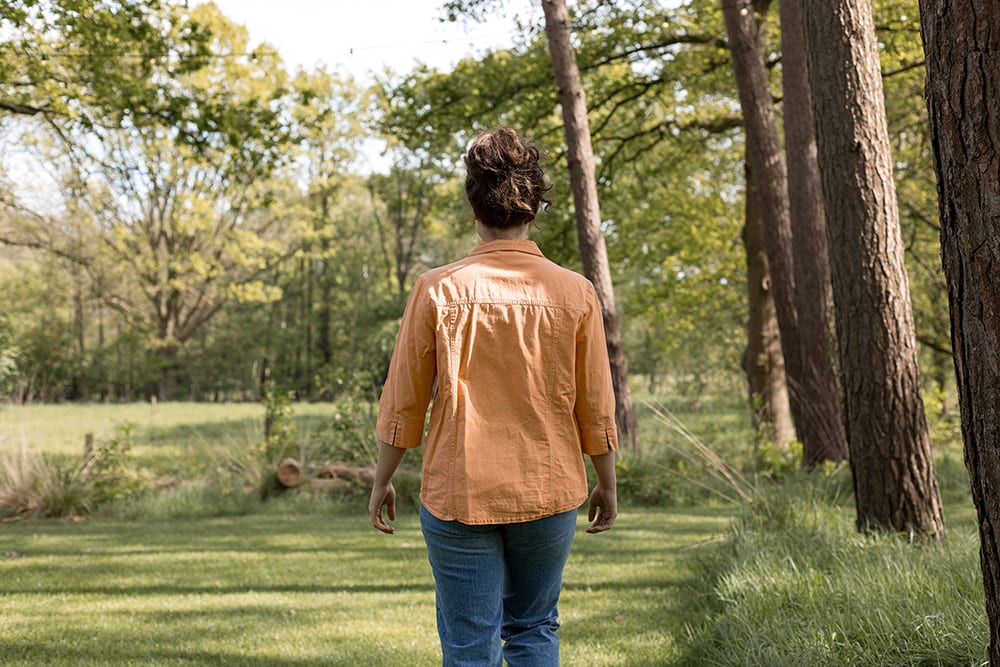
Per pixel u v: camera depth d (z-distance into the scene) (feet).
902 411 17.67
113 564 20.54
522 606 7.41
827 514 19.13
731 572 15.42
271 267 140.97
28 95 39.99
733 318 70.08
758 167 40.70
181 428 74.79
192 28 37.32
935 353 56.54
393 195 125.18
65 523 31.40
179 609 15.46
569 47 38.68
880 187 18.13
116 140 66.95
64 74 37.11
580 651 12.45
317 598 16.52
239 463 38.65
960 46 6.44
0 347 50.93
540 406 7.02
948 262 6.71
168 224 112.88
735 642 11.66
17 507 33.30
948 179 6.62
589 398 7.22
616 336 38.96
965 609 11.08
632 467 34.09
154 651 12.46
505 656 7.38
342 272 148.66
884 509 17.66
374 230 149.38
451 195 64.13
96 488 34.63
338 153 120.88
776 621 11.80
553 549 7.11
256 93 50.93
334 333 154.51
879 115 18.28
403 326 7.22
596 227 38.91
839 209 18.30
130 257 103.55
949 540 16.58
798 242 37.60
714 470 30.63
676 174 61.11
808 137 37.40
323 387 41.73
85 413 95.50
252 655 12.28
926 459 17.70
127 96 36.40
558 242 57.26
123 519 32.73
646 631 13.61
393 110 52.95
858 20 18.26
